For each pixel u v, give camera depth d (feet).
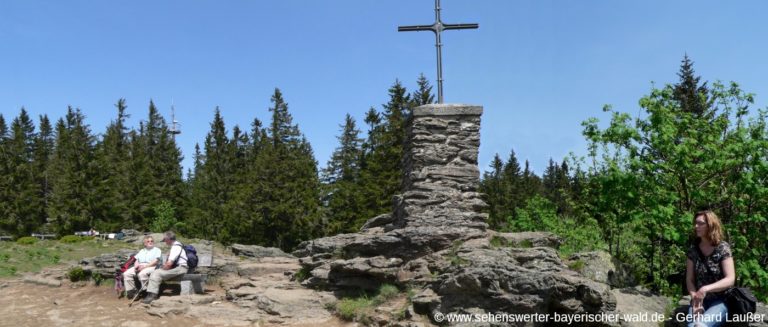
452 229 37.93
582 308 29.45
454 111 43.42
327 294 38.86
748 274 36.14
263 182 161.68
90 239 95.66
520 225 77.51
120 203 196.65
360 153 169.78
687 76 134.41
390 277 36.91
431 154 42.50
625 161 40.52
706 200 39.65
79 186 189.57
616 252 43.14
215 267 50.14
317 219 156.04
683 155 36.58
